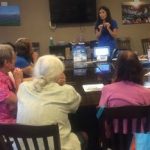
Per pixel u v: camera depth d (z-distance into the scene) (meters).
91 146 2.91
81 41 7.44
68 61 5.04
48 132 1.79
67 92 2.08
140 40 7.75
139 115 1.99
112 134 2.09
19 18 7.48
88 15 7.58
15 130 1.83
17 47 3.97
